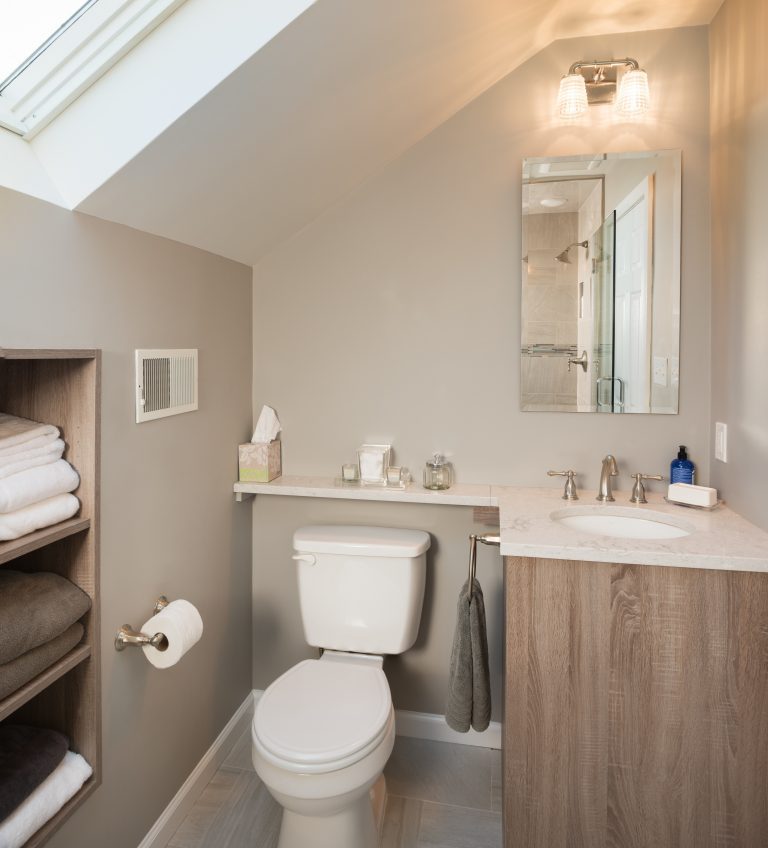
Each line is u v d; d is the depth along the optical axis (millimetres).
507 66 2162
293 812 1685
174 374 1856
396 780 2178
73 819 1451
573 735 1665
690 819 1628
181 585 1942
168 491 1856
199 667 2078
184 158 1500
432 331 2328
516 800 1702
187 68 1337
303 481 2371
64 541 1361
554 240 2209
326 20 1335
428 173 2291
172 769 1913
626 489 2230
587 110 2180
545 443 2275
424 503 2346
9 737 1299
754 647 1571
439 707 2402
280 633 2508
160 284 1789
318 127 1746
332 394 2412
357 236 2357
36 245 1305
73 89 1339
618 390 2203
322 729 1656
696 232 2131
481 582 2344
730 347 1946
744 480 1847
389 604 2135
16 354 1107
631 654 1627
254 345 2461
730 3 1910
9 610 1173
